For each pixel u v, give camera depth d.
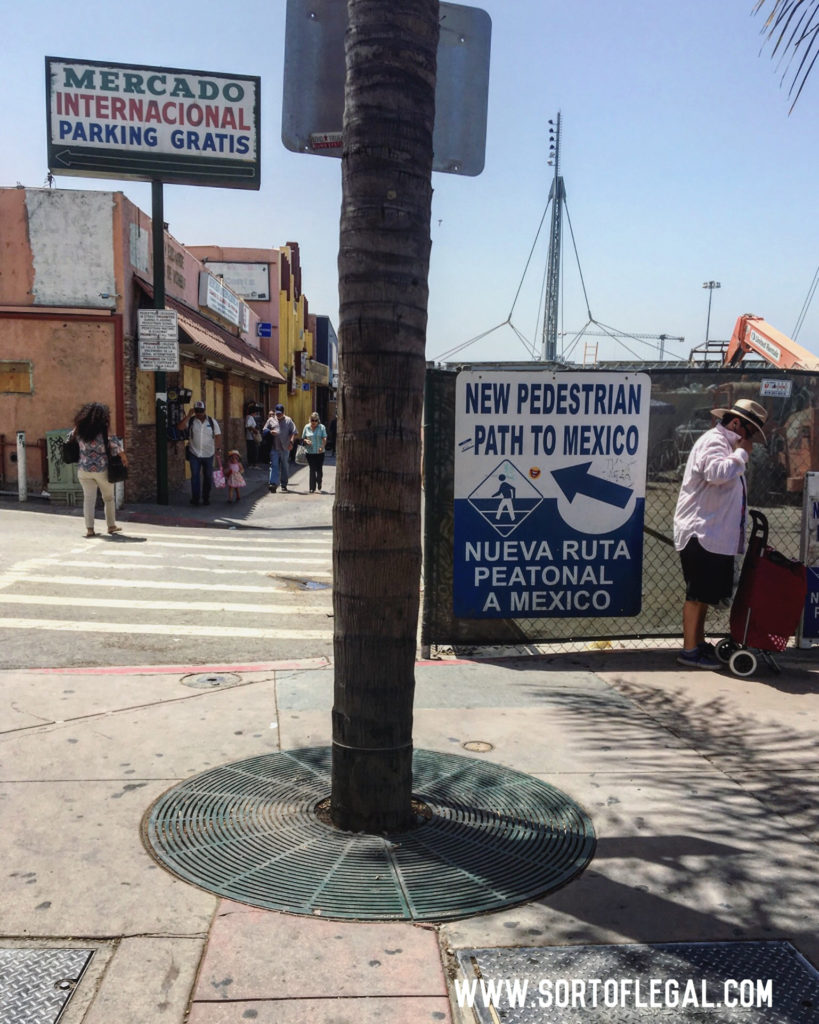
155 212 15.38
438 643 6.34
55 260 15.16
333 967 2.73
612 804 3.95
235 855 3.41
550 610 6.36
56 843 3.46
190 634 7.04
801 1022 2.54
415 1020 2.50
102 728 4.73
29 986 2.60
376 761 3.60
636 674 6.02
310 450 20.77
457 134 4.27
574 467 6.25
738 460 5.64
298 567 10.54
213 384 23.06
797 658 6.49
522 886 3.23
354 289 3.32
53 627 7.04
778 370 6.59
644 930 2.97
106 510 12.09
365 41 3.26
